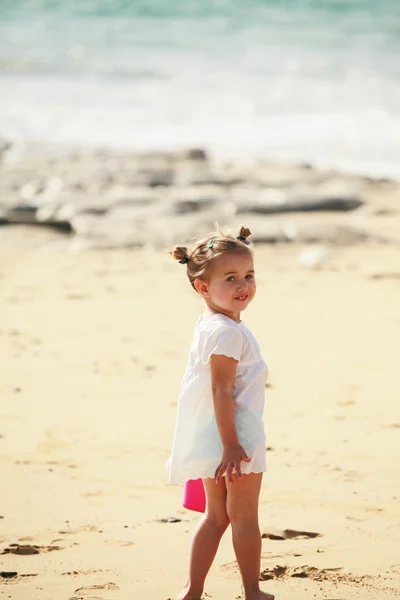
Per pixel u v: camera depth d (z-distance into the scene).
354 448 12.43
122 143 50.09
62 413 14.37
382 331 19.38
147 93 66.00
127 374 16.56
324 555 8.98
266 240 30.52
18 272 26.58
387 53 81.12
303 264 27.14
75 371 16.78
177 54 84.56
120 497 10.88
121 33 99.56
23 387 15.77
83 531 9.77
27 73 75.38
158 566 8.77
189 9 115.94
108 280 25.39
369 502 10.49
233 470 7.54
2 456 12.39
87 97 64.75
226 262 7.67
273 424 13.56
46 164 42.25
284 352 17.81
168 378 16.31
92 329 20.00
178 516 10.26
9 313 21.55
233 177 39.91
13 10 121.75
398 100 60.88
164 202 34.75
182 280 25.34
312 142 50.00
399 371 16.34
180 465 7.66
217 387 7.45
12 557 9.04
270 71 73.81
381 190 39.31
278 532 9.54
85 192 36.91
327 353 17.69
